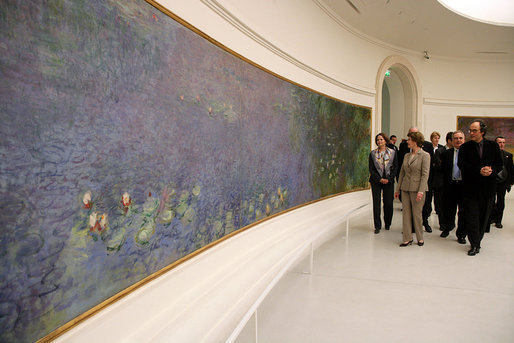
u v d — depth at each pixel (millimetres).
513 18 9891
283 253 5121
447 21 9258
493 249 5914
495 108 13320
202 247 3701
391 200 7305
